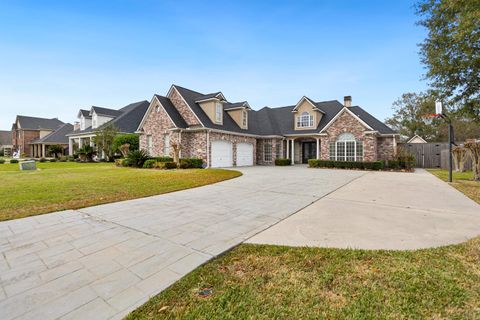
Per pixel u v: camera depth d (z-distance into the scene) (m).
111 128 24.75
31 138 41.00
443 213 5.15
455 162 15.98
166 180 10.11
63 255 3.14
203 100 19.39
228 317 1.98
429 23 10.16
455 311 2.03
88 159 25.84
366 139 17.33
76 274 2.66
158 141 19.69
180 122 18.70
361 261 2.94
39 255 3.14
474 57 8.74
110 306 2.12
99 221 4.62
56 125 44.28
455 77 9.99
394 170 16.05
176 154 16.23
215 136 18.59
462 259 2.96
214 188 8.54
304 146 25.59
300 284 2.47
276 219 4.78
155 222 4.58
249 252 3.24
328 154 18.95
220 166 19.11
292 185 9.23
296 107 23.36
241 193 7.58
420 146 19.27
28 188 7.96
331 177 11.90
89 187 8.28
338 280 2.54
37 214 5.07
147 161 16.55
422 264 2.85
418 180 10.73
